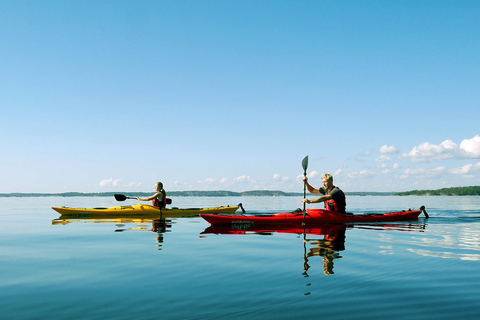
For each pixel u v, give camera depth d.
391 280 3.31
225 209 12.80
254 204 25.36
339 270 3.71
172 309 2.54
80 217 11.43
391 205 23.16
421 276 3.46
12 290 3.04
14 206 21.86
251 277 3.44
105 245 5.52
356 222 9.11
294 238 6.25
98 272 3.68
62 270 3.79
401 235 6.63
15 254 4.75
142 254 4.70
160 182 12.01
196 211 12.49
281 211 14.45
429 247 5.20
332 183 9.23
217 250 5.00
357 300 2.74
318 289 3.03
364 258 4.34
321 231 7.34
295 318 2.36
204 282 3.27
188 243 5.70
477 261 4.14
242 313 2.46
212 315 2.42
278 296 2.84
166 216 11.72
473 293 2.91
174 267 3.90
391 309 2.54
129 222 9.62
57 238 6.38
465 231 7.30
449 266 3.89
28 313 2.47
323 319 2.34
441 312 2.47
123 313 2.46
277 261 4.19
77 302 2.71
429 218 10.49
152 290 3.02
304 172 9.24
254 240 6.03
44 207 20.28
